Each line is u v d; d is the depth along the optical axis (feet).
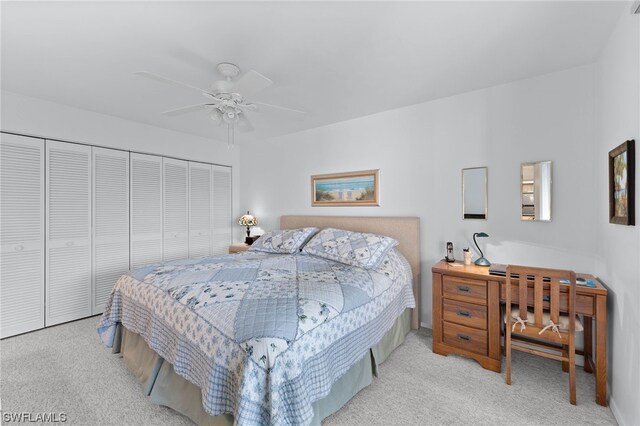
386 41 6.36
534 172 8.13
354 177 11.73
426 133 10.01
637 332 4.90
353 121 11.73
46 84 8.54
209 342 4.83
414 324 9.87
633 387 5.01
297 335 4.67
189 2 5.10
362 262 8.33
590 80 7.41
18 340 9.02
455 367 7.51
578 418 5.68
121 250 11.80
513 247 8.49
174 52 6.75
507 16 5.54
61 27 5.80
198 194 14.42
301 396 4.35
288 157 13.92
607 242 6.49
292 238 10.80
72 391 6.49
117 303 7.68
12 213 9.34
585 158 7.48
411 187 10.36
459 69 7.68
